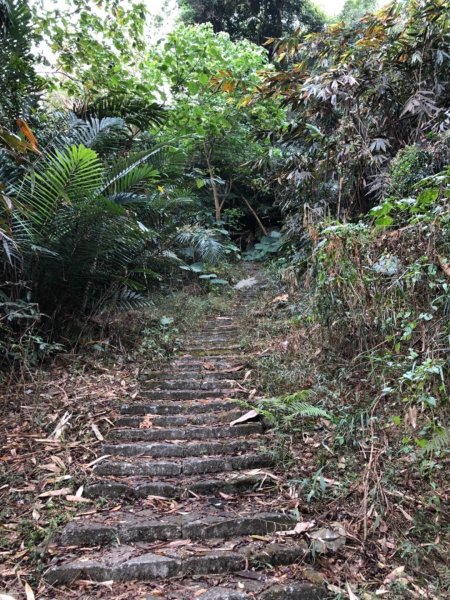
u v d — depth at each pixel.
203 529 2.18
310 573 1.93
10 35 4.56
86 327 4.64
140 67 6.55
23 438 2.98
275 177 5.45
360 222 3.18
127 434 3.06
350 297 3.09
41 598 1.82
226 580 1.92
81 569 1.94
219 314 6.12
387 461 2.48
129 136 5.63
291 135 5.34
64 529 2.17
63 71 6.11
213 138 9.13
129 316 5.36
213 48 7.17
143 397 3.62
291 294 5.07
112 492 2.48
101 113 5.50
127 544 2.13
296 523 2.21
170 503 2.42
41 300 4.35
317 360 3.67
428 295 2.45
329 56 5.18
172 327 5.33
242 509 2.35
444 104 4.53
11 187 3.84
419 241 2.52
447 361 2.20
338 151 4.60
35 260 4.08
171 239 5.45
